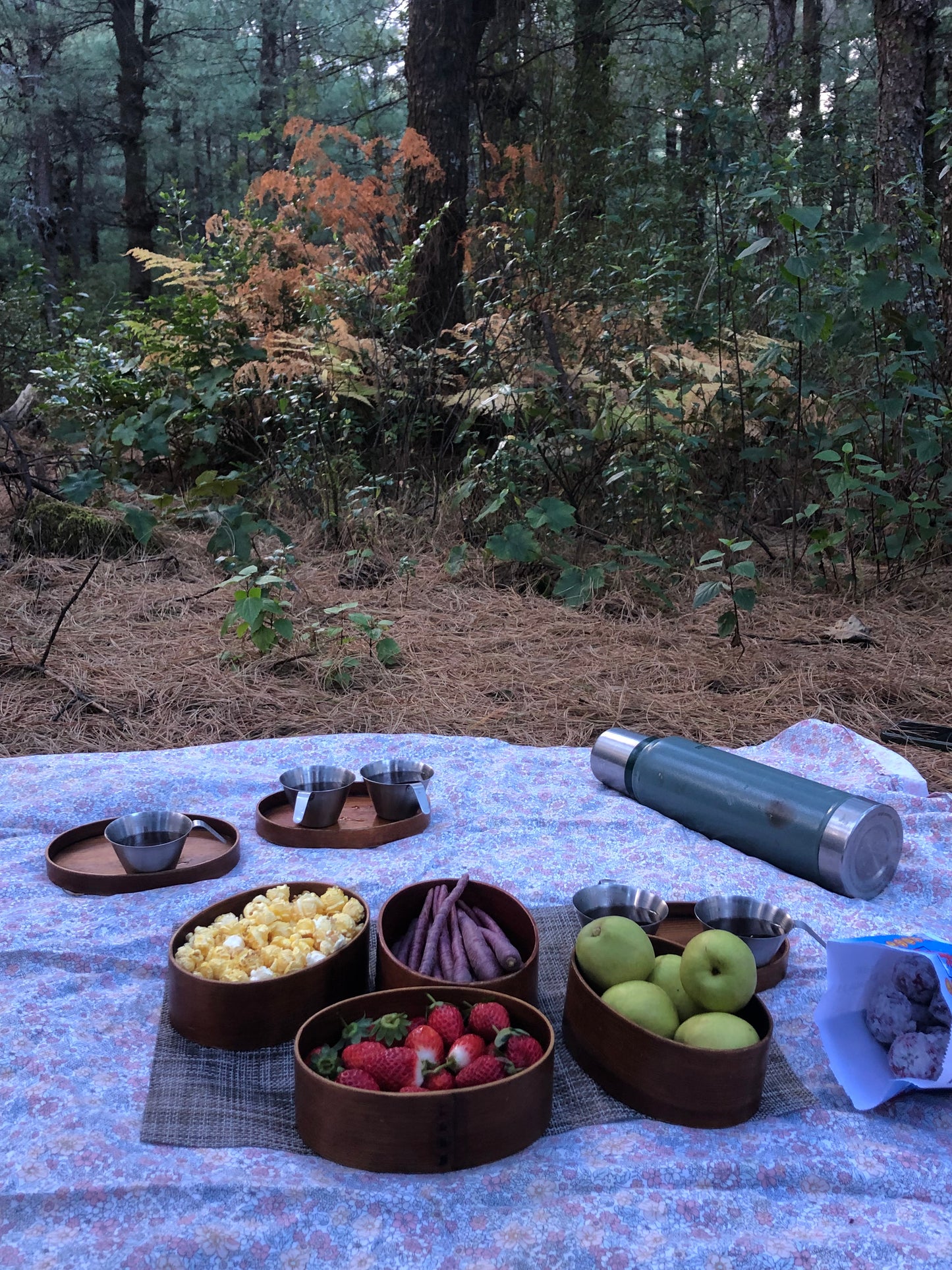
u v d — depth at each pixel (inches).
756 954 77.2
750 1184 57.9
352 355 245.4
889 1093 64.8
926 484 201.9
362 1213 54.5
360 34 462.0
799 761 119.6
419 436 247.1
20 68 661.3
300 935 73.5
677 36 464.8
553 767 118.0
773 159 199.3
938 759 123.5
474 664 152.3
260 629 144.4
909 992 69.8
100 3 651.5
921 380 214.2
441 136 270.5
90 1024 70.5
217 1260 51.9
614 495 205.8
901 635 165.5
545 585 191.2
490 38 364.8
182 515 227.5
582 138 332.2
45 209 638.5
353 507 216.1
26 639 155.1
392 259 267.7
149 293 611.2
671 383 199.8
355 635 160.4
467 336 242.4
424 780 104.0
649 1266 52.0
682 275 237.9
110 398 255.9
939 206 241.0
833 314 223.0
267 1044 68.6
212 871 90.1
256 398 242.4
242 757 118.2
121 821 92.5
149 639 159.3
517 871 92.4
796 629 169.2
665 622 172.4
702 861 95.2
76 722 130.0
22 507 212.1
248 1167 57.6
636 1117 63.5
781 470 226.2
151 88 672.4
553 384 210.5
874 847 92.1
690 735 129.5
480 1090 57.1
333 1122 57.7
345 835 96.7
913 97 274.8
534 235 241.3
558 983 77.2
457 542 212.1
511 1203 55.6
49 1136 58.9
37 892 87.5
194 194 714.8
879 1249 53.4
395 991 65.1
